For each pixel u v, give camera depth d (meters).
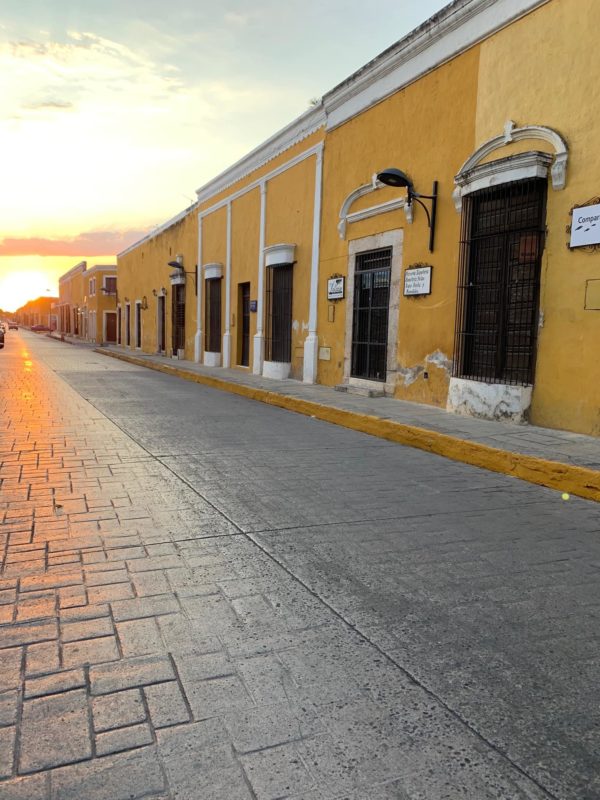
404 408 9.61
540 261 7.84
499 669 2.57
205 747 2.04
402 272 10.58
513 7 8.15
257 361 16.75
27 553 3.67
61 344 46.06
